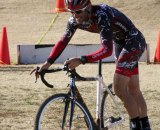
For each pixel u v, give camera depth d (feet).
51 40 71.97
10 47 67.72
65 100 25.09
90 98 38.83
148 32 76.84
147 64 56.29
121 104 32.68
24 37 74.38
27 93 40.68
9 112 34.86
